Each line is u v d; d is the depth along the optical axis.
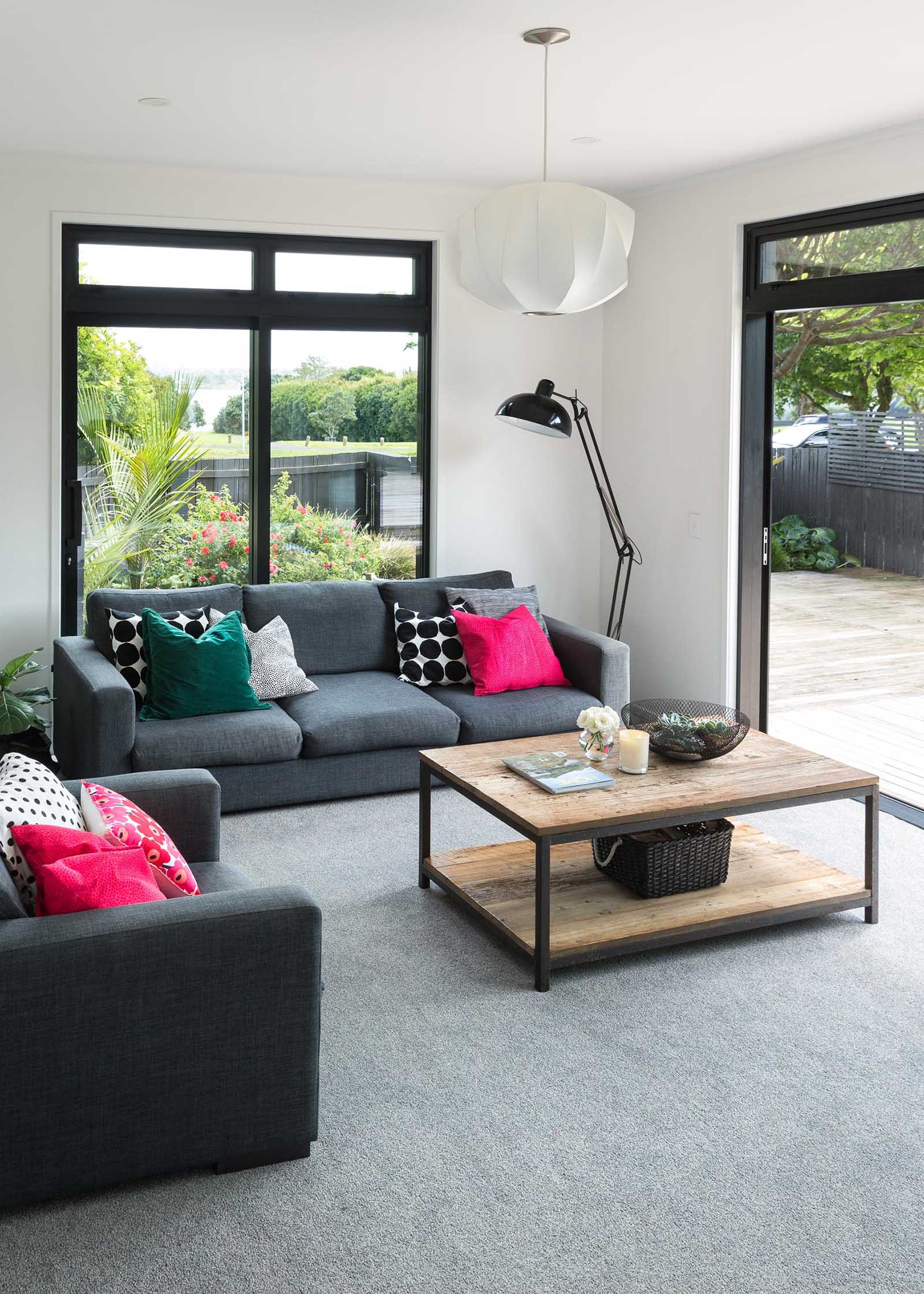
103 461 5.35
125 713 4.14
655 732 3.68
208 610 4.87
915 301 4.41
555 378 5.94
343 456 5.71
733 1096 2.63
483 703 4.84
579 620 6.17
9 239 4.94
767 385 5.18
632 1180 2.33
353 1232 2.17
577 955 3.15
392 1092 2.64
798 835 4.32
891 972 3.23
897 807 4.66
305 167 5.06
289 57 3.50
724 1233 2.17
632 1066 2.76
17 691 5.19
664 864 3.47
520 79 3.73
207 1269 2.07
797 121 4.24
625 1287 2.03
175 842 3.02
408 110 4.10
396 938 3.43
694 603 5.50
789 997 3.09
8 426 5.05
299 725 4.55
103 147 4.70
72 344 5.19
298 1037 2.32
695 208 5.29
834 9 3.09
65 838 2.33
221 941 2.22
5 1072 2.10
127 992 2.17
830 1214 2.23
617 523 6.01
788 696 6.33
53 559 5.18
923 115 4.16
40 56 3.51
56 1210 2.22
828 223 4.71
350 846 4.15
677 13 3.12
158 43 3.38
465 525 5.85
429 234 5.57
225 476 5.55
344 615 5.21
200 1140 2.28
